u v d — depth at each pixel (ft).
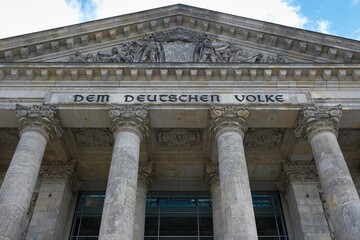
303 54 104.58
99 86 97.50
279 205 111.96
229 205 75.51
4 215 72.69
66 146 105.50
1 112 94.22
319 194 102.58
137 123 90.38
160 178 112.68
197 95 95.55
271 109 92.63
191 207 112.57
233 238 70.69
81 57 104.73
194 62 98.37
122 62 98.43
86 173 112.27
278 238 105.40
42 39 104.63
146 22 111.96
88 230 107.76
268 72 97.25
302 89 96.89
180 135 105.40
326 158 82.84
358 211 73.20
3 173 108.17
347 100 94.89
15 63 98.02
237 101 94.07
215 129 90.84
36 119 89.81
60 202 100.63
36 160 84.48
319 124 88.89
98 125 96.84
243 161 83.61
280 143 107.04
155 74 98.22
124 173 80.38
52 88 97.35
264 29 106.42
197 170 110.63
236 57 104.12
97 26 107.96
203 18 111.65
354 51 100.17
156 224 108.88
